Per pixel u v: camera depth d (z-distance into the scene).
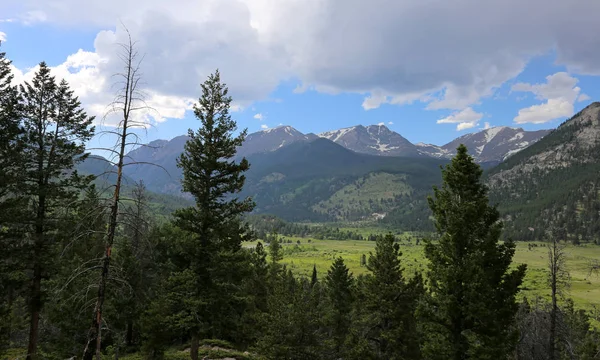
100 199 13.45
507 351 22.14
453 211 23.58
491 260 22.92
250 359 34.03
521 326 30.69
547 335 29.84
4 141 25.16
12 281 25.91
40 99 26.95
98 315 14.15
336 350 33.53
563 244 28.31
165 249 34.06
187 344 40.91
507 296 22.64
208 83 27.72
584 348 30.67
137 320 32.22
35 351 26.48
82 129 28.20
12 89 25.66
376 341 31.11
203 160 27.08
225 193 28.91
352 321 33.59
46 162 27.09
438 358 22.17
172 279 25.92
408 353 29.44
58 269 26.09
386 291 30.00
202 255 26.97
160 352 32.44
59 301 25.69
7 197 25.53
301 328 26.86
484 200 23.30
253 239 29.45
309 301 28.25
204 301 25.56
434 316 23.09
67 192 26.27
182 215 26.73
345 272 39.12
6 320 26.52
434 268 23.83
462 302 22.44
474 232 23.38
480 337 21.78
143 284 32.47
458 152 24.66
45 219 26.44
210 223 27.11
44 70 27.12
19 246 25.64
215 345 42.00
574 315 42.84
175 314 25.94
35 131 26.61
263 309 49.12
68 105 27.73
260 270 51.03
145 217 14.80
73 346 28.69
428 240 25.03
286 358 26.02
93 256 22.94
